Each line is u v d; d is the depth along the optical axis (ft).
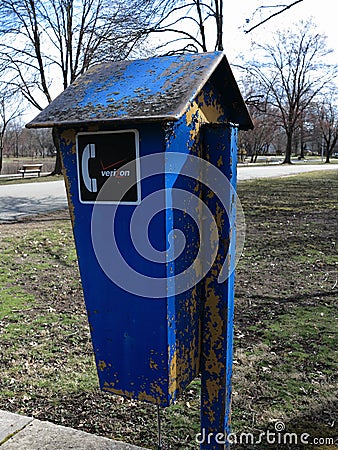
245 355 10.02
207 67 4.61
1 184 58.65
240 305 13.48
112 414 7.83
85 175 4.80
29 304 13.89
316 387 8.57
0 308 13.47
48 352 10.41
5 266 18.60
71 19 59.88
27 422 7.08
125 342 4.95
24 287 15.71
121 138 4.51
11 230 26.58
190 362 5.12
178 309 4.80
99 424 7.51
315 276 16.65
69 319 12.55
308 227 26.55
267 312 12.83
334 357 9.84
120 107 4.41
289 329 11.50
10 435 6.73
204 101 4.95
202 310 5.24
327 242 22.43
